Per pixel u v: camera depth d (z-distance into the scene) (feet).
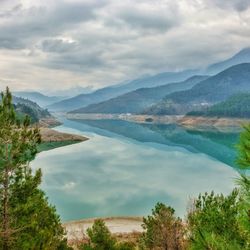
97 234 67.15
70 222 169.27
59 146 503.20
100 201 213.25
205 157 407.23
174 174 299.79
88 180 273.75
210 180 272.92
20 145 47.14
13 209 46.21
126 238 130.21
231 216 37.76
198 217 42.16
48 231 50.62
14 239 45.68
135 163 364.38
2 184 46.37
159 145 541.34
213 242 20.20
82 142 564.71
